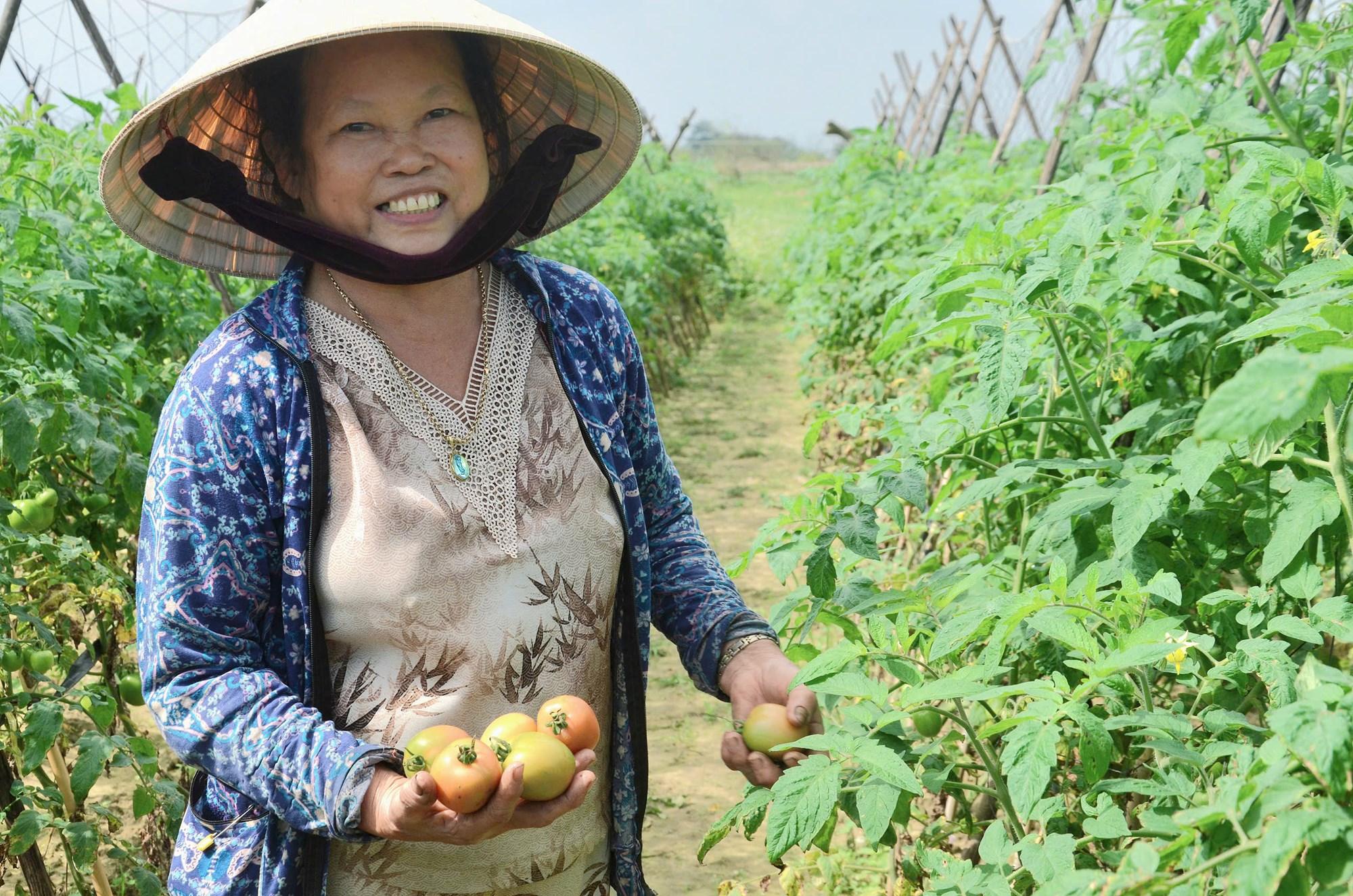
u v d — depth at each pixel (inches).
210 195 56.7
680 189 525.3
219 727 52.5
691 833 135.1
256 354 55.5
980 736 62.4
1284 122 94.4
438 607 56.2
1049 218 83.6
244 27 56.3
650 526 70.6
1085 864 71.7
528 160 59.2
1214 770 61.8
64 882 109.8
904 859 81.9
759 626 66.7
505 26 55.8
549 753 52.0
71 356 110.7
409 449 56.6
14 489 110.0
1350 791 39.7
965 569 87.1
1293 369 32.5
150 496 54.6
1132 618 63.8
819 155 2222.0
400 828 49.7
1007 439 99.6
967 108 459.8
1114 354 90.4
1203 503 78.2
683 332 476.4
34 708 91.5
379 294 57.6
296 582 55.1
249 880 56.8
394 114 55.2
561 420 60.6
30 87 181.8
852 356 285.1
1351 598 73.7
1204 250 77.9
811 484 82.0
